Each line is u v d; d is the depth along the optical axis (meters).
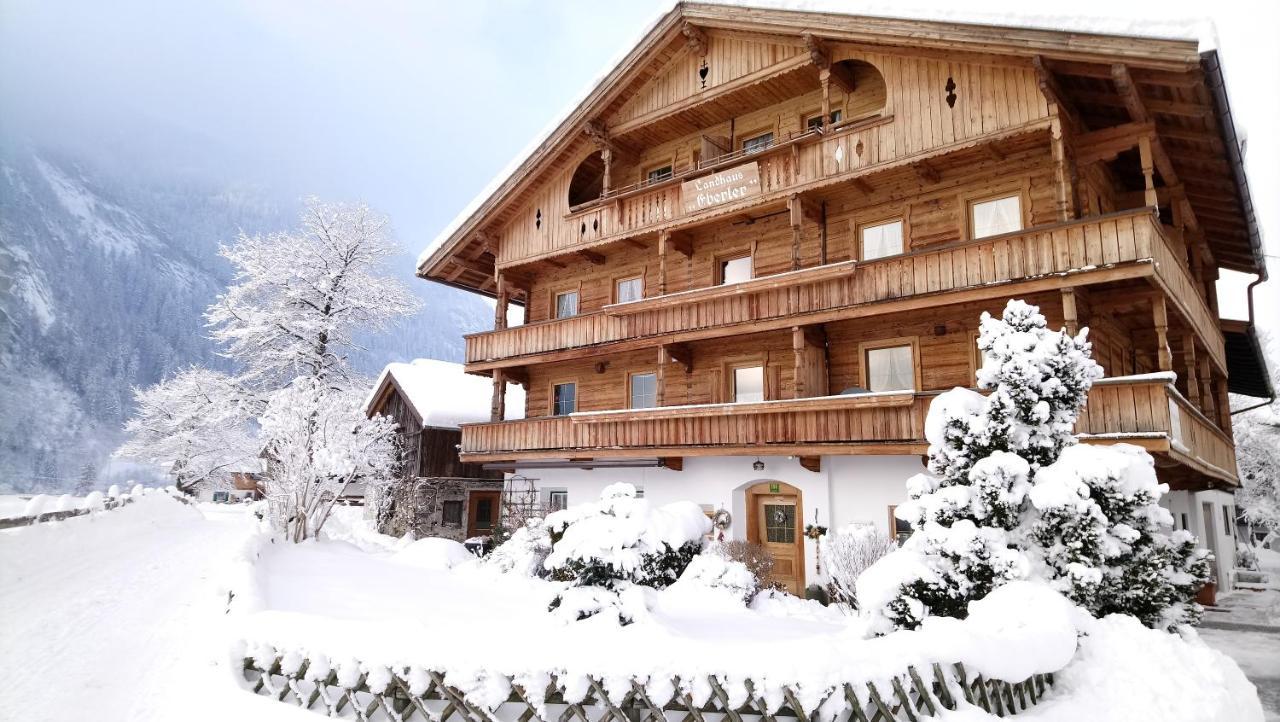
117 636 7.98
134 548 15.91
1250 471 30.05
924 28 13.59
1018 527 7.34
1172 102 12.28
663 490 17.41
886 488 14.41
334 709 5.34
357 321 32.25
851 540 11.67
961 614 6.84
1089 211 14.11
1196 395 14.81
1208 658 6.14
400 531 23.83
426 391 27.08
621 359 19.83
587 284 20.83
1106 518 6.94
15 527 13.95
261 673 5.94
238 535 19.38
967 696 5.32
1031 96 13.03
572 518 8.56
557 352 19.20
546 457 18.47
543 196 20.73
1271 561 29.00
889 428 13.48
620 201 18.75
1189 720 5.50
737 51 17.14
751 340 17.38
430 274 22.16
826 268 14.52
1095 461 6.99
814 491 15.14
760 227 17.67
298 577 10.70
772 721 4.73
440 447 26.27
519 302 25.25
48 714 5.65
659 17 17.61
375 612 8.29
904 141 14.40
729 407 15.31
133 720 5.53
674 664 4.77
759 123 17.95
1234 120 12.80
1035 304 13.98
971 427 7.61
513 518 18.84
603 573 7.47
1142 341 16.70
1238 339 19.92
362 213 32.31
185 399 32.66
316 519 17.45
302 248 31.22
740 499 16.33
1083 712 5.69
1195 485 16.56
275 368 30.73
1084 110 13.85
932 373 14.77
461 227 21.33
